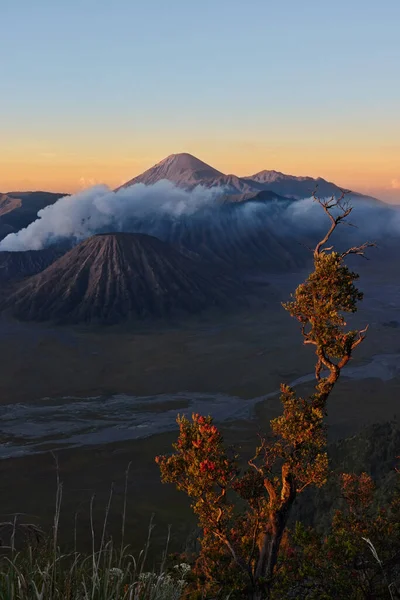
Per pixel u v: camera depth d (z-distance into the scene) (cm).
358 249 1027
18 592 359
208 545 1013
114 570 398
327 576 973
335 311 1013
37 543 404
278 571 1035
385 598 900
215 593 905
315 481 1017
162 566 420
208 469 988
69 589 372
